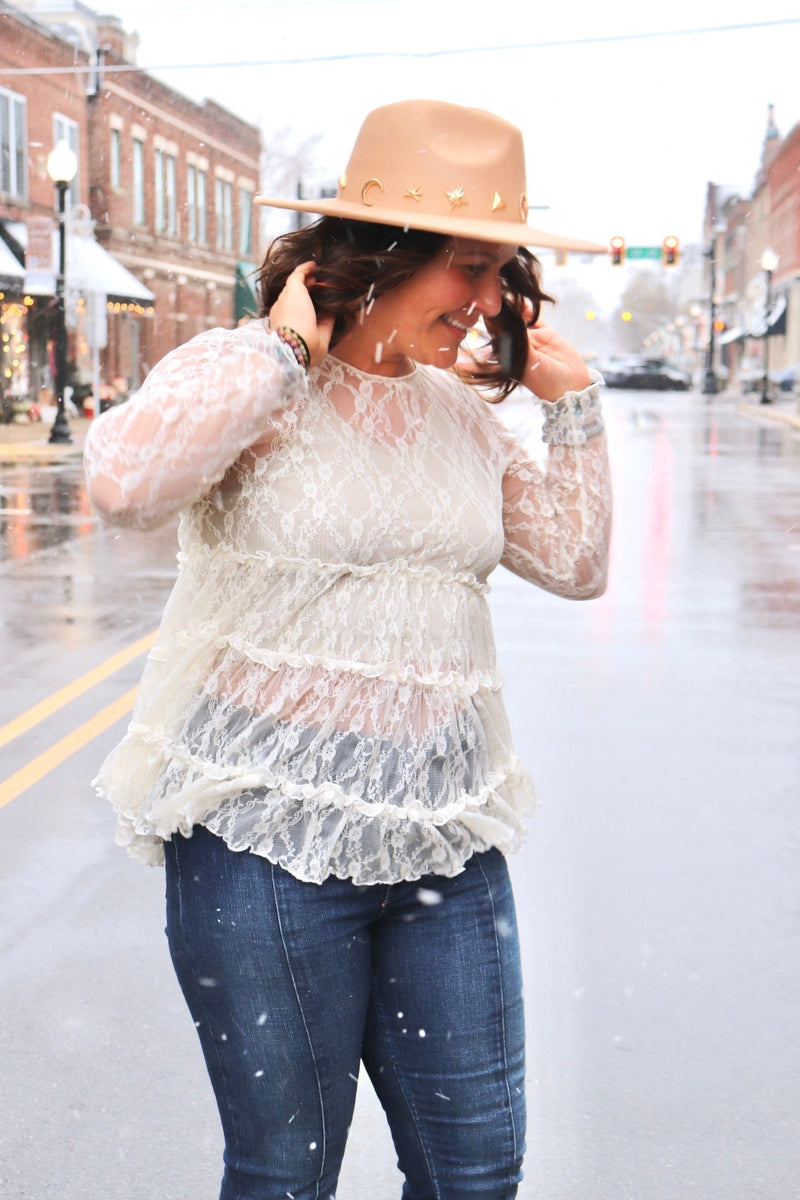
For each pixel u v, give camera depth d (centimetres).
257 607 181
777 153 6606
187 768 182
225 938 177
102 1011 345
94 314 2442
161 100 3691
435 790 184
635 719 629
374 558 182
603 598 952
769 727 616
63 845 459
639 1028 340
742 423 3638
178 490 168
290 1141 181
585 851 456
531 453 212
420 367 199
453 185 178
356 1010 183
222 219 4206
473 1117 185
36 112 3058
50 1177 279
